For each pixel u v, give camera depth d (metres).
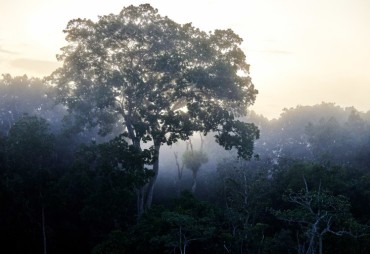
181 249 36.47
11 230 46.91
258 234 41.97
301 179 52.38
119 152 46.81
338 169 56.84
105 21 53.19
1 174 48.00
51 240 48.81
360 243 40.00
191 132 53.09
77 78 54.66
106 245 38.19
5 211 47.16
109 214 45.84
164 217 36.44
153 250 37.72
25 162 49.78
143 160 47.53
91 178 48.88
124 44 54.03
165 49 54.25
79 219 51.38
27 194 48.12
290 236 42.78
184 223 35.06
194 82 51.09
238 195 48.56
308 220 36.00
